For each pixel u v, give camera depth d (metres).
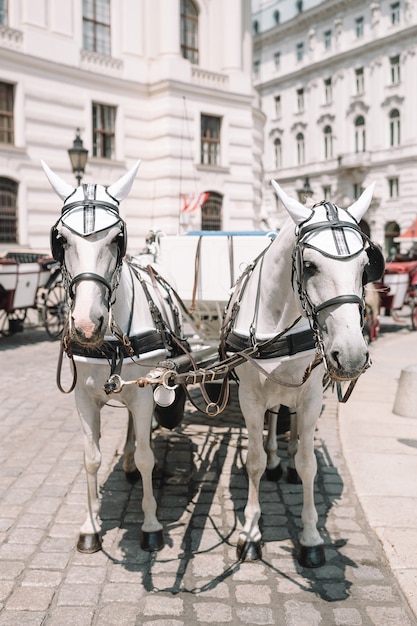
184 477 5.23
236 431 6.48
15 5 19.95
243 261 5.79
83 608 3.30
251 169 25.91
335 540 4.09
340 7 44.31
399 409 7.17
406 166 41.56
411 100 40.88
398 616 3.23
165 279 5.10
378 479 5.07
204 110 24.12
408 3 40.16
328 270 2.80
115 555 3.90
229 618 3.22
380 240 43.44
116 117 22.89
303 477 3.82
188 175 23.77
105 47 22.81
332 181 46.56
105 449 5.95
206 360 4.67
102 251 3.14
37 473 5.30
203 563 3.81
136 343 3.81
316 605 3.34
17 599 3.39
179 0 23.27
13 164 20.03
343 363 2.65
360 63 43.69
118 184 3.48
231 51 25.20
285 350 3.53
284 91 50.03
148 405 3.89
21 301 12.43
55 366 10.48
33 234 20.69
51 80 20.83
